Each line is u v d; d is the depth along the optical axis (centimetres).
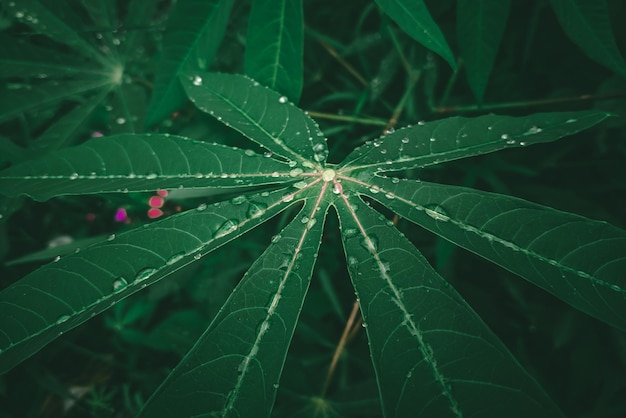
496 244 20
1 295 18
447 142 22
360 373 35
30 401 38
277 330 20
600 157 34
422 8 23
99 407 39
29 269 36
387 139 23
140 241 20
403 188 22
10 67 32
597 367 32
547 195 33
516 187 34
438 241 31
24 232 38
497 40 27
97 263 19
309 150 23
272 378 19
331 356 34
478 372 18
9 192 20
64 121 33
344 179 23
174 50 26
